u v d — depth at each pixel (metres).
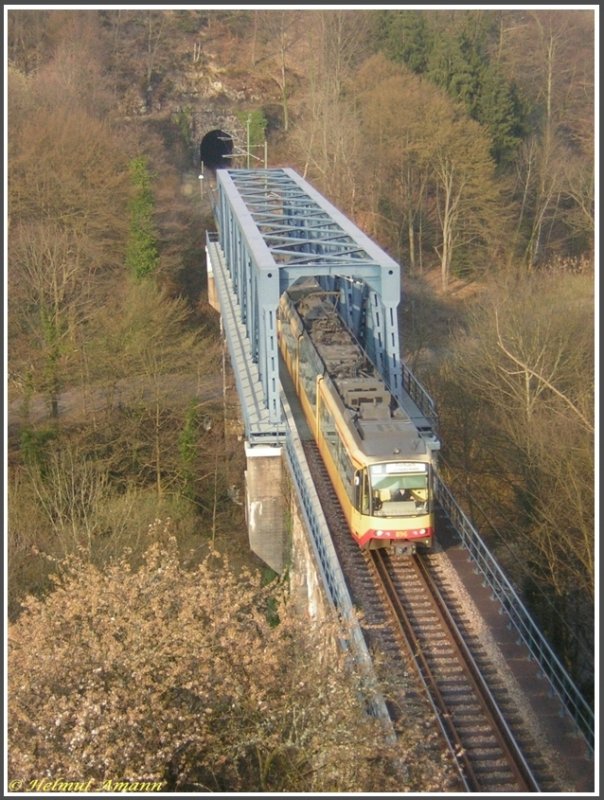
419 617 27.44
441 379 52.53
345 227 46.25
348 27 91.88
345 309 47.34
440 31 87.38
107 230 64.31
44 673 20.45
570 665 36.16
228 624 22.39
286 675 21.77
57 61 82.69
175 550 30.77
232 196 55.25
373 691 21.14
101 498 42.41
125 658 20.66
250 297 43.84
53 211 61.88
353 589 28.72
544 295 53.53
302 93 101.44
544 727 23.20
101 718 19.20
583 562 34.72
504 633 26.91
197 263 75.50
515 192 78.12
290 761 20.52
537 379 44.66
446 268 73.62
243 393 40.75
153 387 50.50
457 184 75.06
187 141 97.31
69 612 22.55
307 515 31.58
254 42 106.56
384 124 77.00
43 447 45.97
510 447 45.44
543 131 82.12
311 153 81.00
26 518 39.00
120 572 25.55
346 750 19.08
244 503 48.78
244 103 102.25
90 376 50.31
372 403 31.95
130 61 101.38
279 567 38.47
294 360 43.03
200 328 64.06
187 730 19.84
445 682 24.77
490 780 21.52
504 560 42.81
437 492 35.16
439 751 22.20
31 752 18.84
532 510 41.19
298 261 41.53
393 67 84.12
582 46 86.69
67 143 63.75
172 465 49.03
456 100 80.44
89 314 55.12
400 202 78.06
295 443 36.09
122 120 86.00
